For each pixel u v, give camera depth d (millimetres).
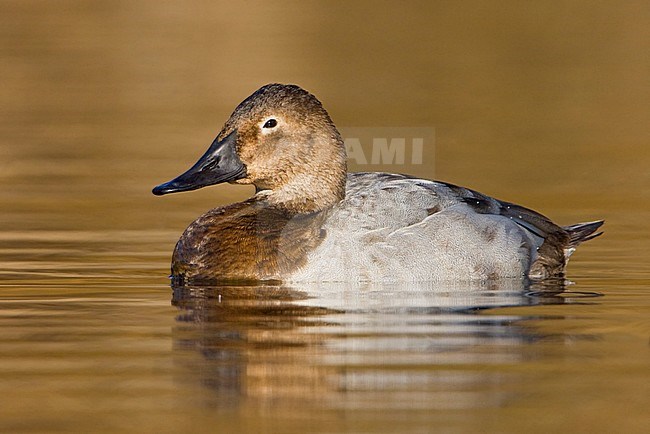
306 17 33938
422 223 11867
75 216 15984
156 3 35812
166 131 22000
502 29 32125
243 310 10359
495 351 8859
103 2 36000
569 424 7227
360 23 33125
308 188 12352
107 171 19078
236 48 29656
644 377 8188
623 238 14688
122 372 8352
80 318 10109
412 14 34281
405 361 8562
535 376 8211
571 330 9570
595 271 12648
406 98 24781
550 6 34500
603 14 33625
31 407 7578
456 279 11828
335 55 29078
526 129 22516
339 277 11594
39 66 27766
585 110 24125
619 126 22766
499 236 12109
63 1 36125
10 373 8336
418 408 7516
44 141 21328
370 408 7508
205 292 11258
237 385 8016
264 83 25969
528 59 28906
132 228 15242
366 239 11695
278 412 7445
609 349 8945
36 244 14062
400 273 11656
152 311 10391
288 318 9984
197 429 7145
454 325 9727
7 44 30078
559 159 20062
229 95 25031
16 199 17062
